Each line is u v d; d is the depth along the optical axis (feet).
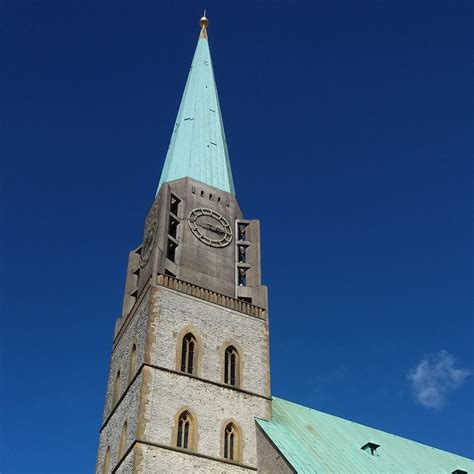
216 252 220.43
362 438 225.76
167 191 221.66
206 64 286.05
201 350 193.88
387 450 225.15
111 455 186.70
